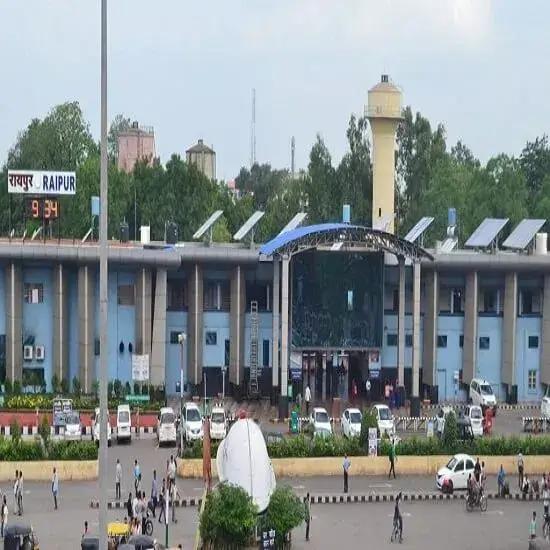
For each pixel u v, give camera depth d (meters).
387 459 113.56
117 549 72.44
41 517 94.62
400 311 145.88
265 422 136.00
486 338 155.25
